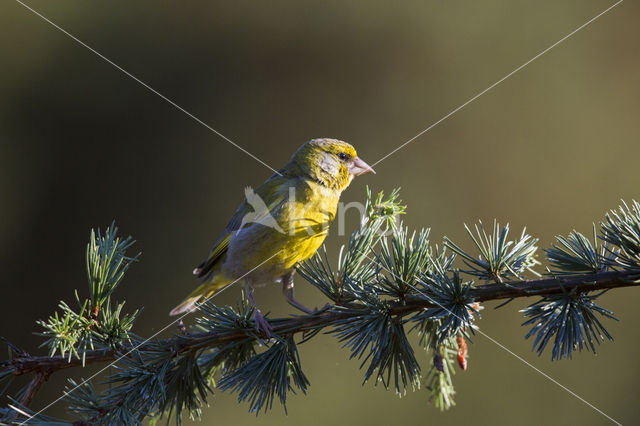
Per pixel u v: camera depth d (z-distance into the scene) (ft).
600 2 43.93
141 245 40.29
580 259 11.25
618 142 41.78
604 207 40.88
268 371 12.34
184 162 43.01
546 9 44.62
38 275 40.57
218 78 44.42
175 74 44.75
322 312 12.52
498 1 43.80
